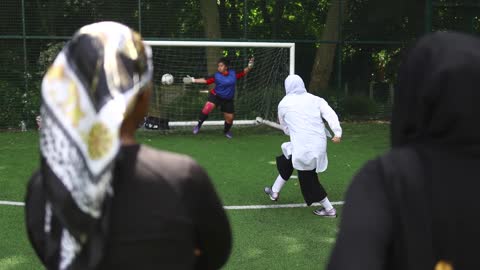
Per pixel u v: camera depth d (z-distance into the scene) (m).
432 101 1.40
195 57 13.75
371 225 1.35
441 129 1.41
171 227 1.59
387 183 1.40
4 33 13.12
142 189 1.59
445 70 1.38
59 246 1.61
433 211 1.37
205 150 10.55
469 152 1.40
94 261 1.53
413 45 1.54
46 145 1.53
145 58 1.66
